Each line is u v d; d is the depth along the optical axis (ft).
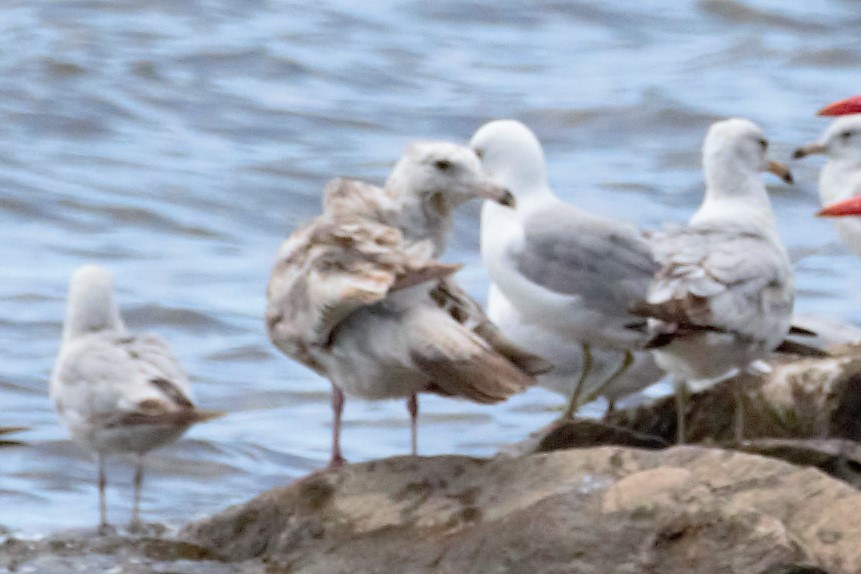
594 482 32.99
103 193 86.48
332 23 122.42
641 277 40.91
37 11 120.16
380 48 117.29
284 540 35.12
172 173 90.33
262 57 111.75
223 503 48.29
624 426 42.75
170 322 69.77
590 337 41.70
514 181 42.73
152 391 39.73
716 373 39.14
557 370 44.52
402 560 32.96
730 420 41.93
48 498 48.34
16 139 94.73
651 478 32.19
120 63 108.17
